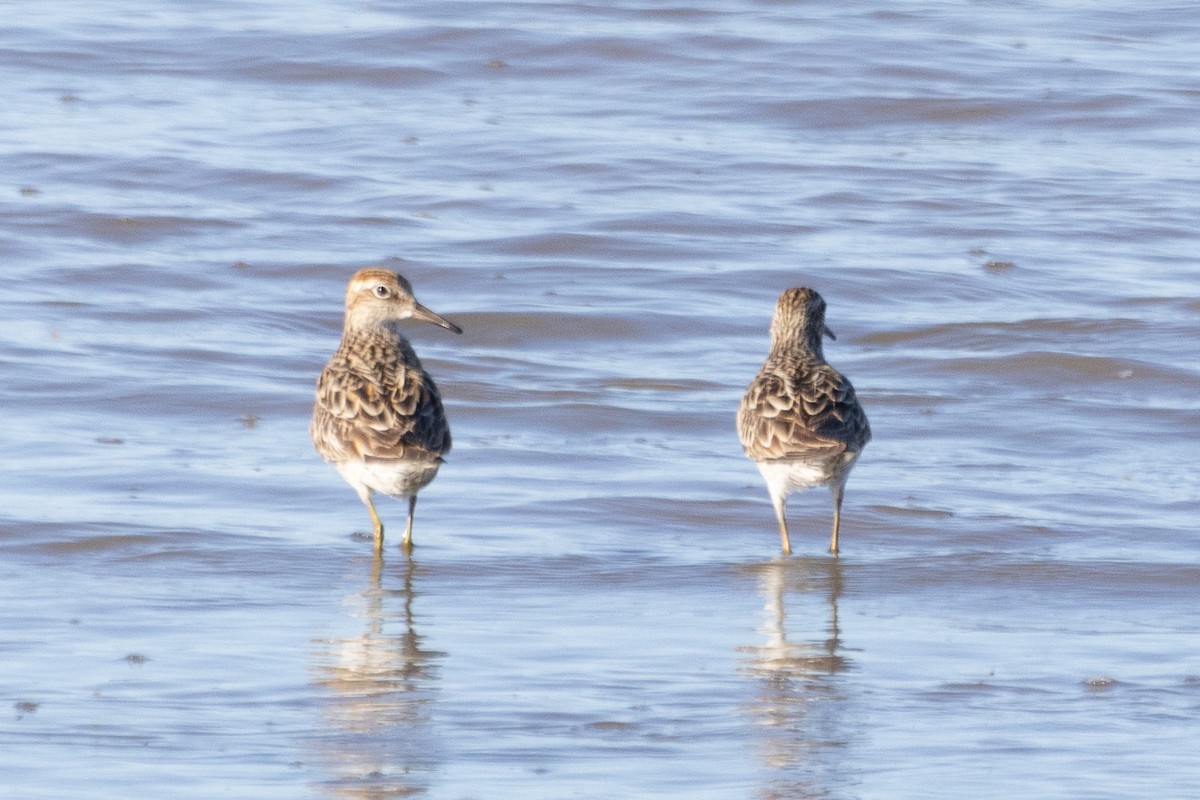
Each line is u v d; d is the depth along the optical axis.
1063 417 18.23
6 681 10.50
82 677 10.62
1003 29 38.81
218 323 21.06
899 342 21.30
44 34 35.59
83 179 26.72
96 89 32.22
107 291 22.08
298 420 17.66
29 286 21.98
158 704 10.16
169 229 24.72
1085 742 9.70
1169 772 9.24
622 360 20.45
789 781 9.09
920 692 10.61
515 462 16.44
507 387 19.05
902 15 39.66
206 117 30.75
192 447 16.55
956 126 32.22
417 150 29.25
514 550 13.94
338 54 34.97
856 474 16.27
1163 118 32.53
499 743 9.62
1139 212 27.06
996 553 14.01
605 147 29.67
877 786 9.03
